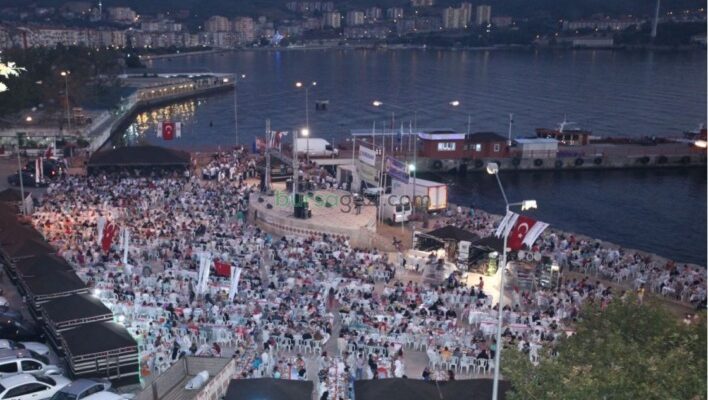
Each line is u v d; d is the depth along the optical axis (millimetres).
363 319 36719
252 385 26016
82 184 70062
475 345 34688
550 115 169000
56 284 37281
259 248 50656
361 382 26203
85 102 139875
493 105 187625
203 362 29953
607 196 96312
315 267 46156
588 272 51812
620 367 20141
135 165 78062
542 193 97500
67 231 53062
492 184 101938
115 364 30891
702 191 99125
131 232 52844
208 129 146875
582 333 25109
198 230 53594
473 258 49312
